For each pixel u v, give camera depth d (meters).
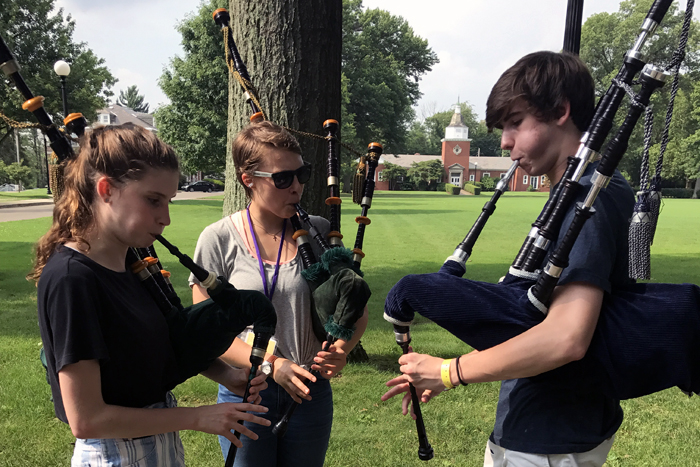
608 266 1.18
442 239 13.98
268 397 1.71
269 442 1.73
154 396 1.29
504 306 1.24
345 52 35.75
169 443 1.36
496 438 1.44
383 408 3.67
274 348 1.72
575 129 1.31
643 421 3.53
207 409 1.27
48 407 3.59
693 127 41.84
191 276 1.80
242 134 1.74
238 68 2.47
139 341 1.23
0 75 19.73
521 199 38.28
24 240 12.64
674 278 8.43
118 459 1.23
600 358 1.21
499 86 1.33
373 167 2.05
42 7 25.42
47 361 1.18
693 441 3.26
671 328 1.17
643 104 1.14
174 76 23.20
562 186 1.26
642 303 1.21
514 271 1.31
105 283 1.18
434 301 1.28
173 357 1.35
